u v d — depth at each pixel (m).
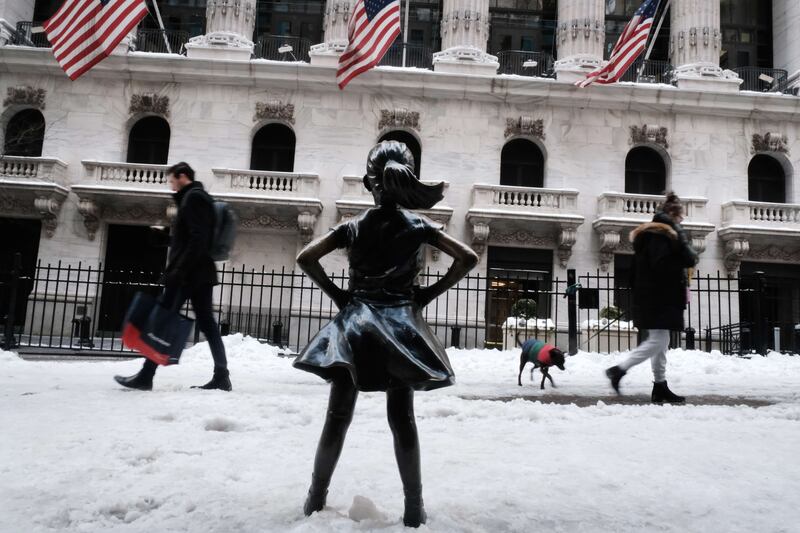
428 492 2.59
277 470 2.96
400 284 2.23
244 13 24.31
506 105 23.81
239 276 22.16
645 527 2.26
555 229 22.66
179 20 26.00
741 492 2.75
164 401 5.17
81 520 2.20
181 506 2.33
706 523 2.32
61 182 22.36
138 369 8.64
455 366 11.30
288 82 23.38
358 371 2.06
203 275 6.12
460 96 23.64
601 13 24.47
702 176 23.72
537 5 26.31
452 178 23.33
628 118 23.95
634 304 6.72
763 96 23.50
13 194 21.77
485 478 2.87
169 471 2.89
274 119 23.47
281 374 8.97
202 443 3.57
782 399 6.79
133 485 2.63
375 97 23.66
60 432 3.72
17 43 24.09
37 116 23.70
